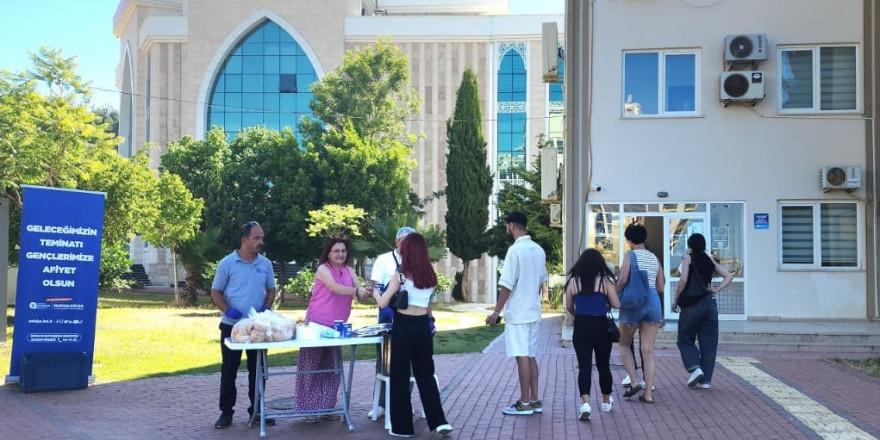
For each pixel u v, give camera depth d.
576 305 8.31
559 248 30.45
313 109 43.59
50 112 21.58
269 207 38.56
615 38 17.56
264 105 52.62
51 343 10.52
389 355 8.02
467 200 39.94
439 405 7.50
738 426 7.86
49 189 10.51
